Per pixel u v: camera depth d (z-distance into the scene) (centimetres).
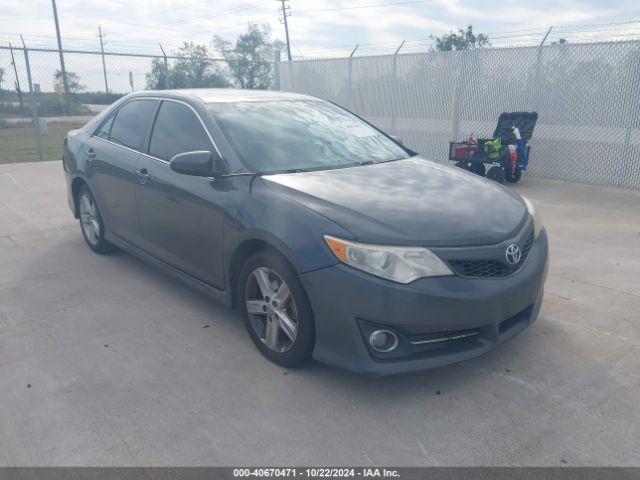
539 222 350
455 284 276
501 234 298
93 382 312
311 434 265
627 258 521
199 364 329
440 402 289
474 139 962
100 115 525
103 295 434
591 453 250
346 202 304
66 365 330
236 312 403
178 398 295
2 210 714
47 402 293
